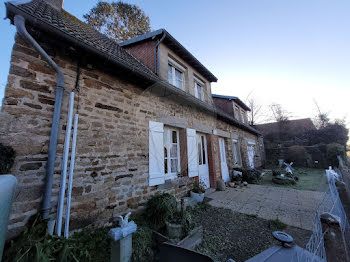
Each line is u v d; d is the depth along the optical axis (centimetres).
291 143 1383
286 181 636
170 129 379
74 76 224
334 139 1229
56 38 198
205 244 228
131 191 272
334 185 265
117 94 275
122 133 272
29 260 127
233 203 397
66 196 195
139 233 212
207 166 525
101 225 225
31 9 210
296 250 123
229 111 880
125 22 945
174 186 363
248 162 871
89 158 224
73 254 152
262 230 265
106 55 233
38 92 188
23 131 172
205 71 587
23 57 181
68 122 204
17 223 158
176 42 454
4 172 150
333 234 140
